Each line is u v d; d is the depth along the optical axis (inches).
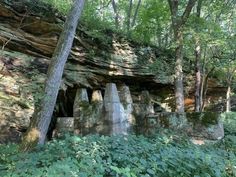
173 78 521.3
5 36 359.6
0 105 311.9
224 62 515.5
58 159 161.3
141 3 763.4
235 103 696.4
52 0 460.4
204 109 642.8
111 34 495.8
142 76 512.1
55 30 406.9
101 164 144.4
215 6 539.8
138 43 537.3
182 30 465.4
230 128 396.5
